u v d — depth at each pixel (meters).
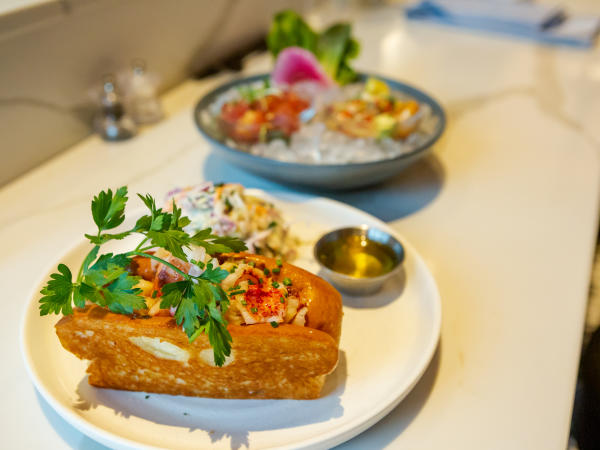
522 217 0.37
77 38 0.40
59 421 0.22
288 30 0.50
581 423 0.25
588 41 0.68
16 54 0.35
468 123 0.50
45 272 0.27
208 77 0.57
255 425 0.22
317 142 0.39
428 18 0.77
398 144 0.39
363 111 0.42
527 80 0.59
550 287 0.31
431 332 0.26
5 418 0.22
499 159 0.44
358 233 0.32
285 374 0.23
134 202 0.35
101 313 0.22
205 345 0.21
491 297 0.30
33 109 0.38
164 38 0.50
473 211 0.38
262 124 0.39
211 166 0.42
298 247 0.33
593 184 0.41
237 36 0.62
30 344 0.23
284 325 0.22
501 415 0.23
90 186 0.38
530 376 0.25
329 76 0.47
